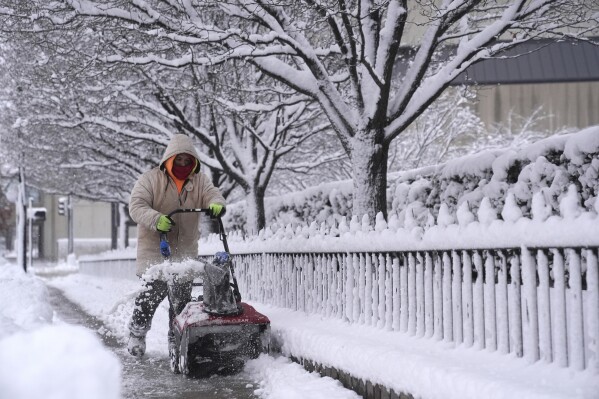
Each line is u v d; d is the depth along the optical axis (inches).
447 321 213.5
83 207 2450.8
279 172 931.3
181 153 283.1
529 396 147.3
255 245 405.1
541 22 415.8
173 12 442.9
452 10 395.5
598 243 156.0
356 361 222.4
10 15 413.4
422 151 930.7
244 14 406.9
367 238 266.1
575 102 1603.1
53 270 1903.3
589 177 287.3
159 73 574.9
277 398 222.1
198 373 260.7
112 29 425.7
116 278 927.7
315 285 317.1
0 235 2667.3
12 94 679.7
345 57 382.9
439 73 409.7
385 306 255.9
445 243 213.2
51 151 796.0
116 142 718.5
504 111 1596.9
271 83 611.8
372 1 408.5
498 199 347.9
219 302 259.0
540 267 174.9
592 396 142.3
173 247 290.5
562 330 167.0
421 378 184.2
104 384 109.0
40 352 109.1
